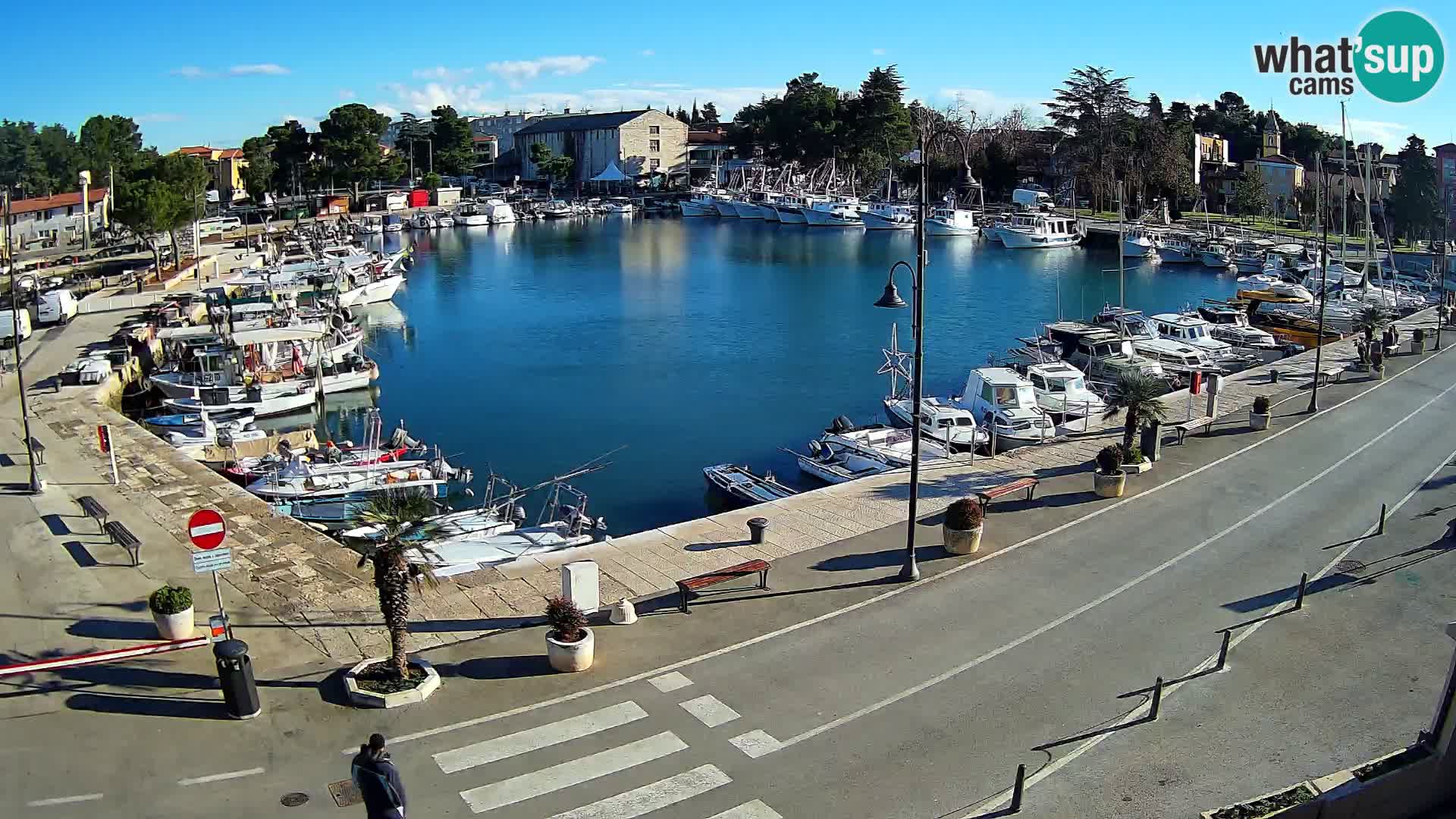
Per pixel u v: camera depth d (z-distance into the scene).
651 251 129.25
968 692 18.31
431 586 19.95
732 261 118.88
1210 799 15.18
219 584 23.03
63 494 30.14
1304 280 86.25
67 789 15.02
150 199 82.69
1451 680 14.32
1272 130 170.25
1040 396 43.94
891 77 171.88
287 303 66.62
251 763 15.80
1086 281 103.12
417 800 14.91
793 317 81.75
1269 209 147.50
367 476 36.56
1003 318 81.25
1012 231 130.50
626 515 37.44
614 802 14.95
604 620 21.09
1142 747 16.55
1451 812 14.44
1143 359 54.66
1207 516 27.78
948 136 169.88
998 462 33.44
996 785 15.52
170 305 68.94
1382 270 84.38
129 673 18.55
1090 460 33.38
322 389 53.50
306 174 164.25
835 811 14.82
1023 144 177.00
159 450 35.31
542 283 101.94
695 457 45.12
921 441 39.84
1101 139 150.88
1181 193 147.88
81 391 45.44
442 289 98.50
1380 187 118.69
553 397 56.66
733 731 16.91
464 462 44.56
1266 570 23.94
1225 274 107.38
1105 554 24.97
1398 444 35.12
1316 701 17.95
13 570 23.86
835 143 175.25
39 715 17.06
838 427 42.38
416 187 186.38
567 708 17.58
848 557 24.75
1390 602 22.02
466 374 62.41
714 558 24.59
